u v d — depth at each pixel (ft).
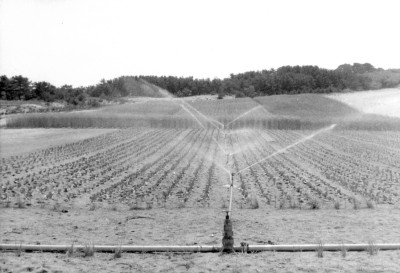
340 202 73.05
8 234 48.34
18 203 67.62
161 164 118.62
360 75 622.95
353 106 366.43
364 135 217.97
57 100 532.73
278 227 53.42
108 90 479.41
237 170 108.58
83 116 282.77
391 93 476.13
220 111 351.05
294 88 589.73
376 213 63.62
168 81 506.89
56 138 199.82
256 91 561.43
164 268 35.96
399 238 47.06
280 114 321.32
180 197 76.69
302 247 41.65
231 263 37.17
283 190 82.69
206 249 41.37
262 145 172.76
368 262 37.52
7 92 548.72
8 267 35.45
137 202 71.72
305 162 125.18
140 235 48.73
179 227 53.42
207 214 62.39
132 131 239.50
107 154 140.26
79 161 123.75
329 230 51.65
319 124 265.95
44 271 34.58
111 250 41.04
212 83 536.83
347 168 114.83
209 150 154.61
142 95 471.62
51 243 44.32
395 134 224.12
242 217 60.13
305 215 61.98
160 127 277.85
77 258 38.81
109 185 88.22
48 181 90.94
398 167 117.29
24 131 244.01
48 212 62.85
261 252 40.96
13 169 109.40
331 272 34.73
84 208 66.69
